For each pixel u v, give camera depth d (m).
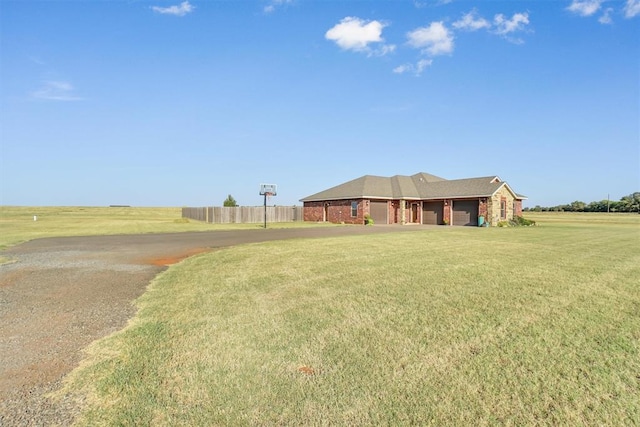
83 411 2.58
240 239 15.91
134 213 69.12
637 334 4.17
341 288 6.38
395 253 10.80
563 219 45.72
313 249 11.77
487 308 5.18
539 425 2.44
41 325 4.49
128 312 5.05
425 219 33.69
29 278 7.38
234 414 2.56
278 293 6.05
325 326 4.42
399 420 2.49
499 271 7.94
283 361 3.44
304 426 2.42
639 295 5.93
